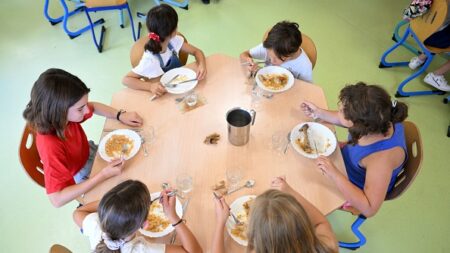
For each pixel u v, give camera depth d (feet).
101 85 9.95
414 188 7.77
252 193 4.65
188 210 4.46
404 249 6.83
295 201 3.30
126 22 11.89
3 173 7.97
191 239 4.00
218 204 4.23
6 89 9.78
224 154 5.13
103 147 5.21
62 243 6.91
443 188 7.76
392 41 11.35
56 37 11.43
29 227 7.12
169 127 5.52
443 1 7.69
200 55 6.84
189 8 12.52
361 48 11.10
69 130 5.14
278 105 5.90
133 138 5.30
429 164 8.20
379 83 10.07
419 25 8.71
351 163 5.40
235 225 4.27
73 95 4.51
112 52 10.93
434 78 9.50
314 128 5.46
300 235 3.12
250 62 6.64
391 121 4.72
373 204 4.55
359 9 12.54
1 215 7.29
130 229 3.67
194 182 4.77
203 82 6.32
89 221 4.17
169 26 6.16
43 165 5.05
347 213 7.34
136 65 6.85
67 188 4.75
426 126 8.99
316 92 6.17
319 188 4.75
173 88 6.14
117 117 5.61
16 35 11.46
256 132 5.45
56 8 12.48
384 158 4.75
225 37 11.41
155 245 3.93
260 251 3.21
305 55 6.73
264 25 11.85
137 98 6.03
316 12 12.41
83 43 11.23
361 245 6.59
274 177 4.84
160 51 6.43
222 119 5.65
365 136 4.95
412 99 9.64
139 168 4.94
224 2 12.77
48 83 4.39
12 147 8.46
